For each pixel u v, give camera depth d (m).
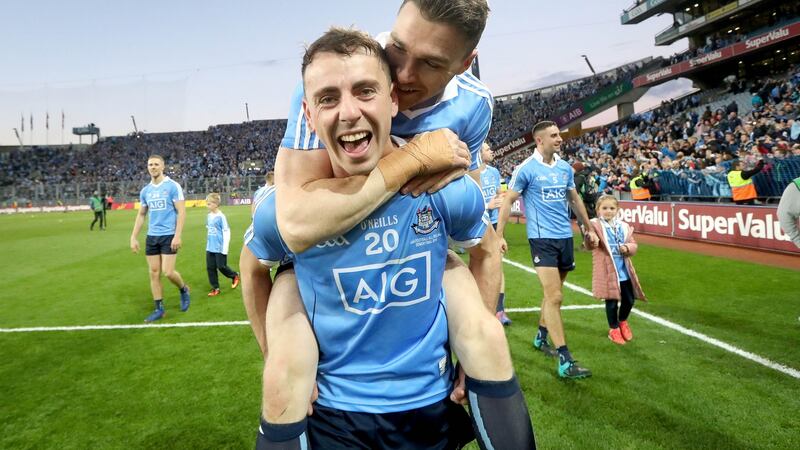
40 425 2.99
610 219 4.07
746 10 25.09
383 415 1.24
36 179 50.06
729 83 24.28
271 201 1.20
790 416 2.80
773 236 7.85
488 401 1.22
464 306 1.29
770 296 5.41
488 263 1.49
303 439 1.16
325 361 1.28
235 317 5.55
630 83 34.53
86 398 3.37
